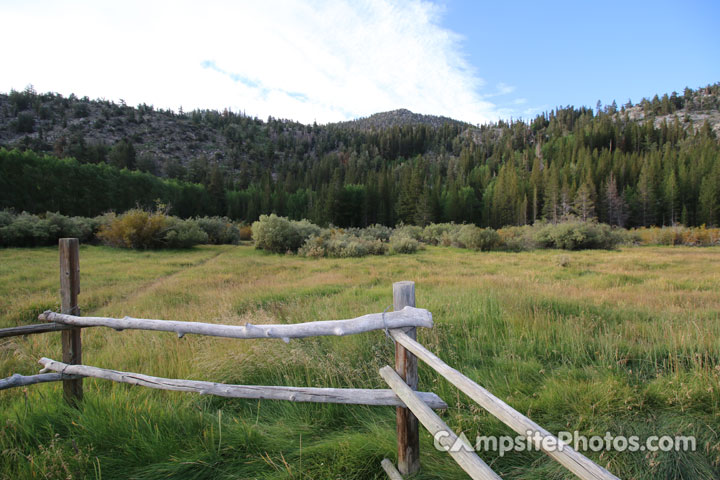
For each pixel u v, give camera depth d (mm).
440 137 186250
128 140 121938
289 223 23203
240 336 2094
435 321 4895
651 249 24328
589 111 168750
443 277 10070
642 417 2410
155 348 4051
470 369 3402
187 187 66062
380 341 4059
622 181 66875
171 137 147750
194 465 2033
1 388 2193
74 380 2584
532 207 71625
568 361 3549
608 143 110938
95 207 44125
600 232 24859
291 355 3482
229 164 138250
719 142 91188
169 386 2225
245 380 3246
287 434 2402
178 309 6520
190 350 3922
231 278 11352
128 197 48844
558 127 149750
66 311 2576
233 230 35438
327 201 65625
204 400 2910
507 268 12695
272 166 148750
